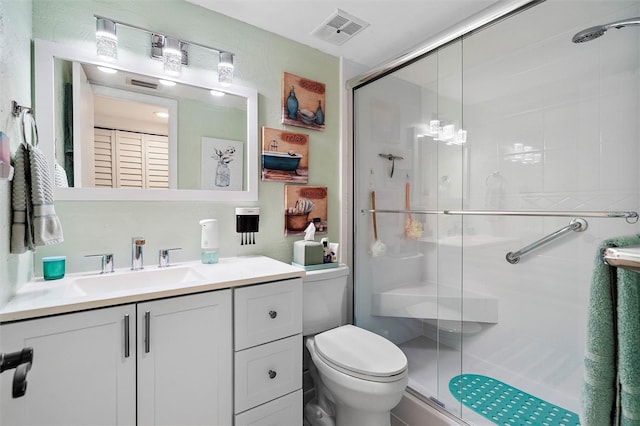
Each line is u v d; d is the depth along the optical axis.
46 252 1.22
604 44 1.34
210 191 1.60
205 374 1.12
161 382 1.03
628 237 0.61
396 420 1.67
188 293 1.08
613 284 0.57
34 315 0.83
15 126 0.98
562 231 1.50
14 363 0.55
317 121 2.02
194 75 1.56
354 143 2.21
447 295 1.88
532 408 1.54
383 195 2.10
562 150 1.49
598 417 0.58
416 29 1.80
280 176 1.84
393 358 1.33
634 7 1.24
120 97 1.37
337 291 1.74
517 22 1.46
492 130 1.71
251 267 1.44
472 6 1.58
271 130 1.80
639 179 1.28
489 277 1.75
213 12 1.62
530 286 1.62
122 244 1.38
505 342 1.71
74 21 1.27
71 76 1.26
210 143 1.60
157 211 1.46
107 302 0.93
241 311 1.20
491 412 1.52
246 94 1.72
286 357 1.34
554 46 1.49
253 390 1.24
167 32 1.49
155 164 1.45
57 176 1.23
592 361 0.59
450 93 1.83
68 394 0.88
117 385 0.95
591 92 1.39
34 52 1.18
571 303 1.49
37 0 1.20
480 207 1.77
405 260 2.02
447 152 1.86
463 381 1.76
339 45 1.99
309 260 1.72
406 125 1.99
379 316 2.10
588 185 1.42
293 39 1.91
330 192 2.11
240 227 1.66
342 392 1.29
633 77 1.27
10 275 0.93
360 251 2.19
